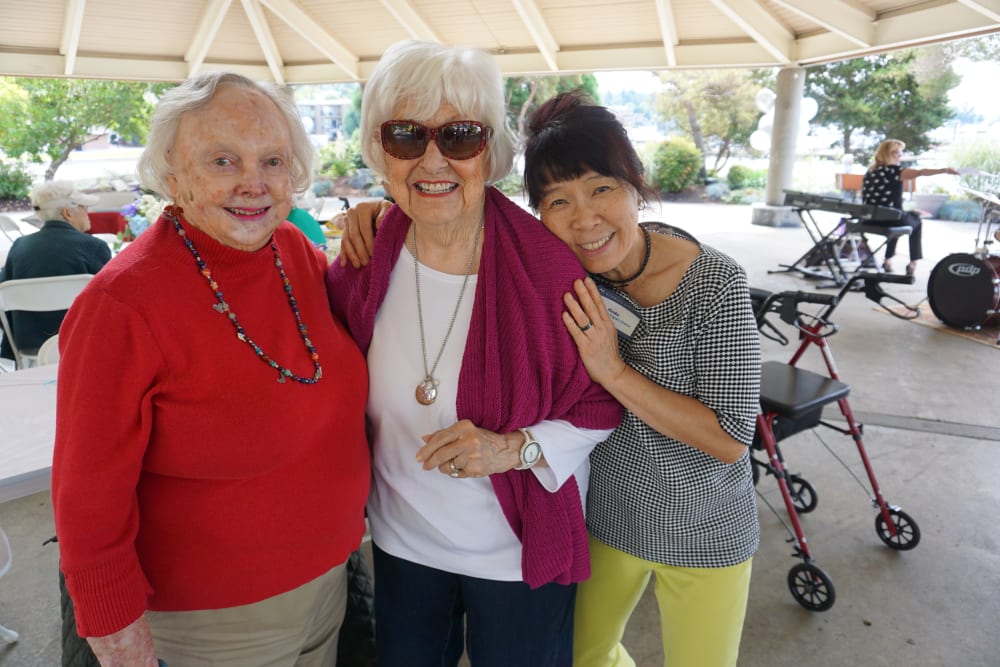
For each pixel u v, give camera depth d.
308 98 28.08
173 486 1.03
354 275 1.24
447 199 1.11
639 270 1.22
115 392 0.91
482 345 1.16
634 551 1.38
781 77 9.97
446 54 1.06
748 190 16.22
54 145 14.97
